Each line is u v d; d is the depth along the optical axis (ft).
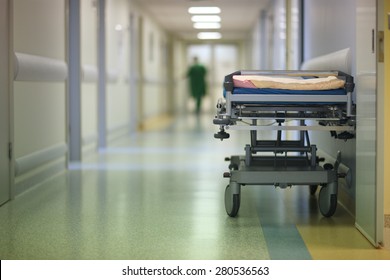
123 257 11.12
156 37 57.47
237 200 14.17
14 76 16.52
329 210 14.23
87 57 27.71
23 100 17.67
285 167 14.73
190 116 64.54
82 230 13.19
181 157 27.17
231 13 50.14
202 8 47.14
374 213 11.76
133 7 42.27
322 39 19.62
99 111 31.68
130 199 16.83
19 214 14.82
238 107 13.62
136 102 44.65
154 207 15.70
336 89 13.48
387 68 14.29
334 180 14.15
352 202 14.87
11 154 16.44
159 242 12.19
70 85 25.76
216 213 14.97
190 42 81.46
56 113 21.62
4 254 11.30
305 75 14.73
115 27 34.96
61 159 22.41
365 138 12.36
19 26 17.12
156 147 31.94
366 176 12.35
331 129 13.56
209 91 81.30
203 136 38.81
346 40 15.72
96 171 22.53
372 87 11.65
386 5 14.12
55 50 21.29
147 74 50.37
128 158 26.86
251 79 13.35
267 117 13.84
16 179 17.28
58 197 17.11
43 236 12.66
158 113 60.44
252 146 14.97
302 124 15.43
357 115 12.96
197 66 71.82
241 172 14.05
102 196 17.29
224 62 81.10
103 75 31.63
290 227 13.50
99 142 31.73
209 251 11.54
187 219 14.29
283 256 11.21
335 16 17.29
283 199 16.83
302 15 24.58
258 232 13.04
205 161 25.63
